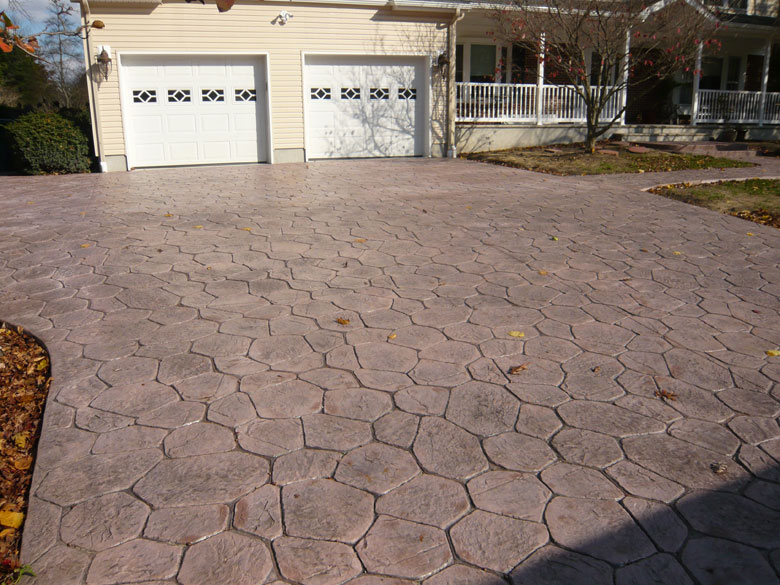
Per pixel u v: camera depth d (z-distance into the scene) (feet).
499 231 24.26
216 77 46.19
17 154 42.86
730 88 70.44
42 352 14.07
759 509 8.75
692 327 15.14
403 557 7.95
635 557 7.90
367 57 49.44
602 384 12.26
